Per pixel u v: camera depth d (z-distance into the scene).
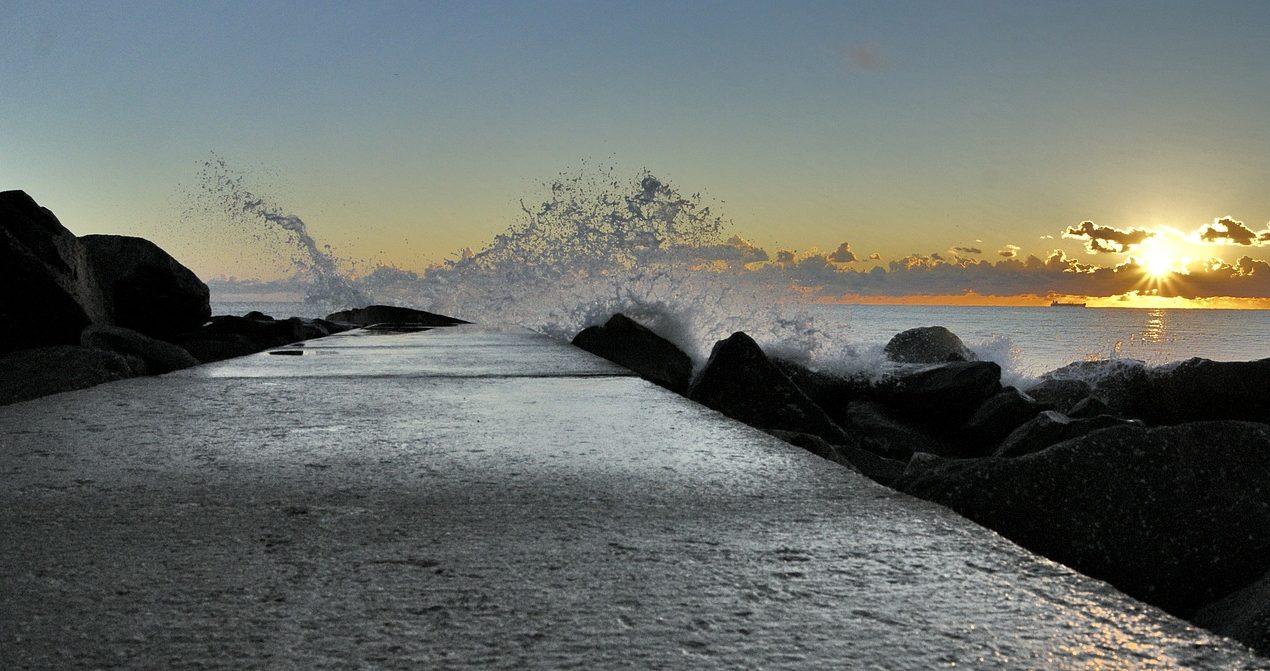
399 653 0.98
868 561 1.31
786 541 1.42
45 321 6.34
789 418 6.13
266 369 4.27
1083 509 2.59
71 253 6.63
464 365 4.54
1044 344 41.59
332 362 4.71
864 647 1.00
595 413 2.83
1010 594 1.17
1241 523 2.54
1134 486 2.63
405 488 1.79
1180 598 2.47
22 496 1.71
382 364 4.58
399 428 2.53
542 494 1.74
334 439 2.35
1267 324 116.69
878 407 6.79
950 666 0.94
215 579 1.23
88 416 2.69
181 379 3.76
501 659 0.97
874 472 4.87
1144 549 2.53
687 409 2.93
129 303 7.55
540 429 2.52
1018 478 2.64
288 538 1.44
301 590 1.19
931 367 7.02
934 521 1.54
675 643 1.01
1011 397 6.34
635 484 1.83
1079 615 1.09
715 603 1.14
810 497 1.71
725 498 1.70
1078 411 5.84
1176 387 6.50
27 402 2.97
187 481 1.85
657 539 1.44
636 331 7.72
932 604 1.13
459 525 1.52
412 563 1.31
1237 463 2.68
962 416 6.67
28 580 1.22
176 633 1.04
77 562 1.31
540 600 1.15
